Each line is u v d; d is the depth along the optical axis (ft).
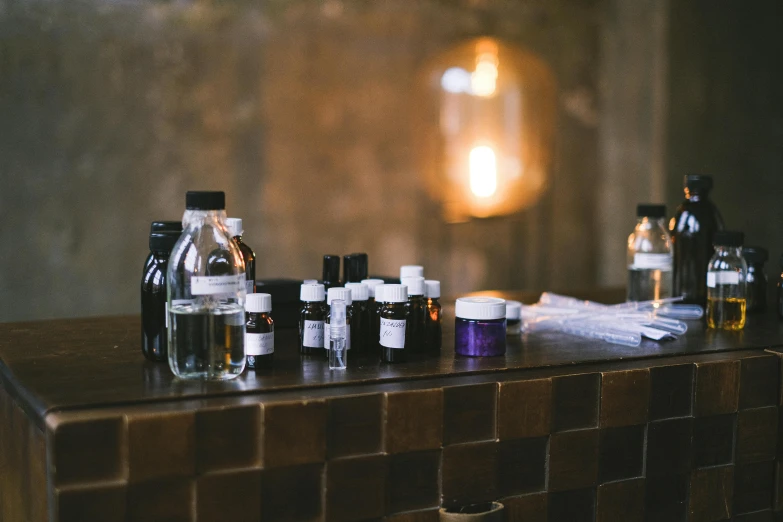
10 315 11.94
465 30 14.55
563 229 15.57
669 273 5.15
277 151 13.47
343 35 13.74
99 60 12.17
